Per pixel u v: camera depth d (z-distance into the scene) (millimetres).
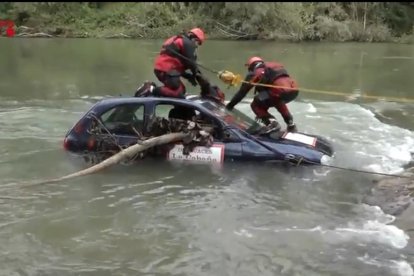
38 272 4508
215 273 4508
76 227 5387
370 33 34594
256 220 5562
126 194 6238
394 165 7363
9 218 5586
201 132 7266
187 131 7293
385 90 14586
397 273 4473
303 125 9742
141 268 4586
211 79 16547
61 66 19516
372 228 5367
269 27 34969
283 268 4586
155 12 36125
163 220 5559
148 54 24078
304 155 7184
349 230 5320
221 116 7484
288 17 34500
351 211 5801
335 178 6777
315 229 5352
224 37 35281
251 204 5980
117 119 7480
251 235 5215
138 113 7434
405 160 7613
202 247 4973
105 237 5168
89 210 5797
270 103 8242
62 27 35438
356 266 4598
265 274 4492
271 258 4758
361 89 14734
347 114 10852
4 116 10258
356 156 7727
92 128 7516
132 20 36125
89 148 7531
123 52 25016
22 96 13180
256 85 7871
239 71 18391
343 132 9234
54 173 6926
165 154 7332
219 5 35688
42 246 4980
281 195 6238
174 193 6277
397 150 8125
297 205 5965
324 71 18828
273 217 5641
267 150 7199
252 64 8227
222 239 5133
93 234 5230
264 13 34312
